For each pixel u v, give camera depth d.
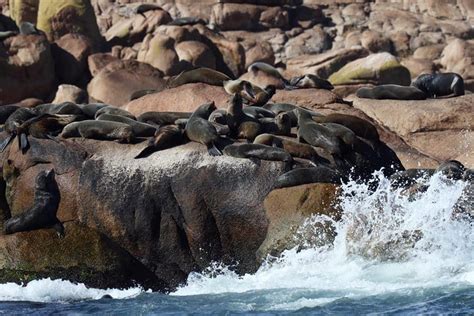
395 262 65.69
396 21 150.75
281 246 68.88
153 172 72.62
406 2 155.38
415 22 150.50
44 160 74.38
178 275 71.12
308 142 75.12
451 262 64.75
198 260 71.38
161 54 122.88
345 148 74.62
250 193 71.38
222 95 88.56
